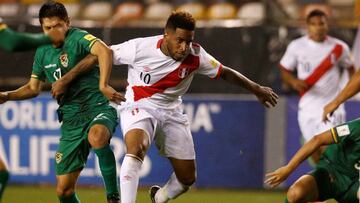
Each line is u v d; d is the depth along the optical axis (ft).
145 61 81.71
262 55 131.34
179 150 85.51
